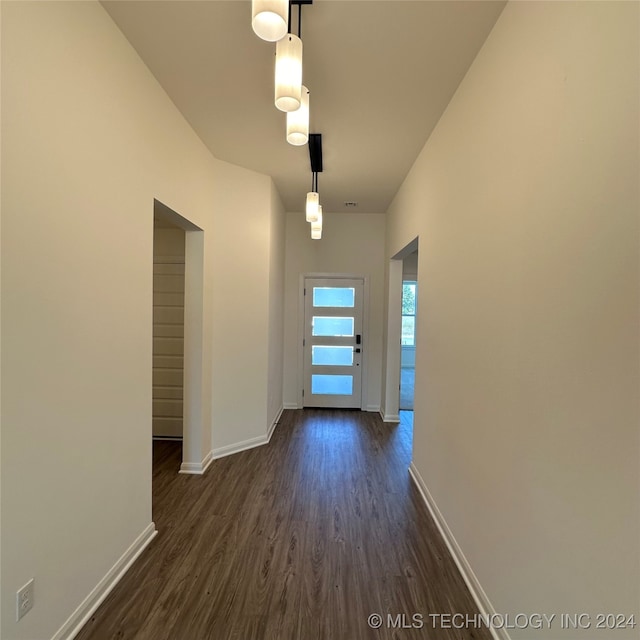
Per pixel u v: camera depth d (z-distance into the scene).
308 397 5.27
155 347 3.93
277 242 4.30
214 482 2.92
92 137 1.55
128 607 1.66
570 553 1.09
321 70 1.97
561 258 1.15
